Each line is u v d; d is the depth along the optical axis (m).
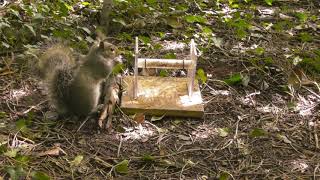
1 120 1.39
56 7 1.98
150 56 1.76
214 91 1.58
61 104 1.40
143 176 1.21
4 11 1.92
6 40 1.74
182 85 1.56
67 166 1.23
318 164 1.27
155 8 2.11
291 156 1.30
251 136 1.36
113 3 2.04
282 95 1.59
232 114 1.47
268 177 1.22
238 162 1.27
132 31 1.95
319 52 1.78
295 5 2.36
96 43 1.40
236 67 1.74
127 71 1.66
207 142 1.34
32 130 1.36
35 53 1.65
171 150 1.30
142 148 1.31
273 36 1.98
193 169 1.24
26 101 1.48
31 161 1.23
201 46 1.86
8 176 1.17
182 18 2.05
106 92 1.47
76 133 1.35
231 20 2.01
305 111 1.50
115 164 1.24
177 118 1.43
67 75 1.37
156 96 1.49
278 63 1.76
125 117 1.41
